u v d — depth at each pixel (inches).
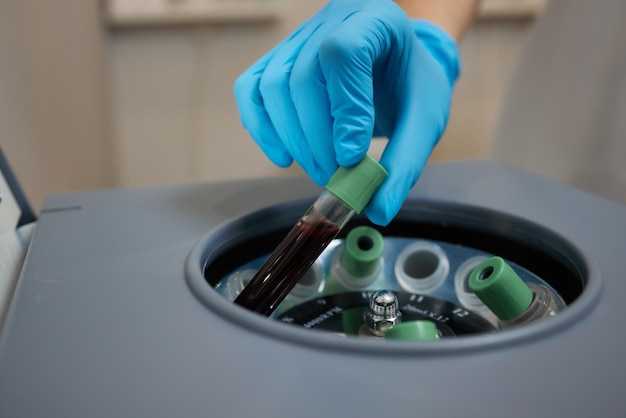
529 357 12.2
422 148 21.3
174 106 60.6
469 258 21.4
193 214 21.0
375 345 12.2
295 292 20.0
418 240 22.6
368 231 21.0
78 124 52.8
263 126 23.5
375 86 23.6
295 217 22.5
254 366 12.0
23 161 51.4
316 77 19.8
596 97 33.9
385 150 21.0
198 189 23.8
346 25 19.7
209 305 14.3
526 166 39.1
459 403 10.9
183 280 15.9
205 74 59.9
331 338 12.5
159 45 57.8
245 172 65.2
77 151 53.6
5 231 20.0
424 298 20.1
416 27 26.9
